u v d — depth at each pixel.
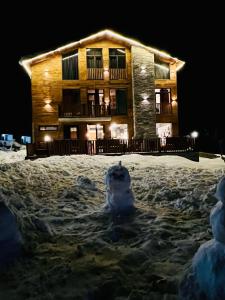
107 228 6.34
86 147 20.14
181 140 21.05
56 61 23.38
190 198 7.80
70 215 7.23
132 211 7.14
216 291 3.19
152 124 23.72
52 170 11.77
